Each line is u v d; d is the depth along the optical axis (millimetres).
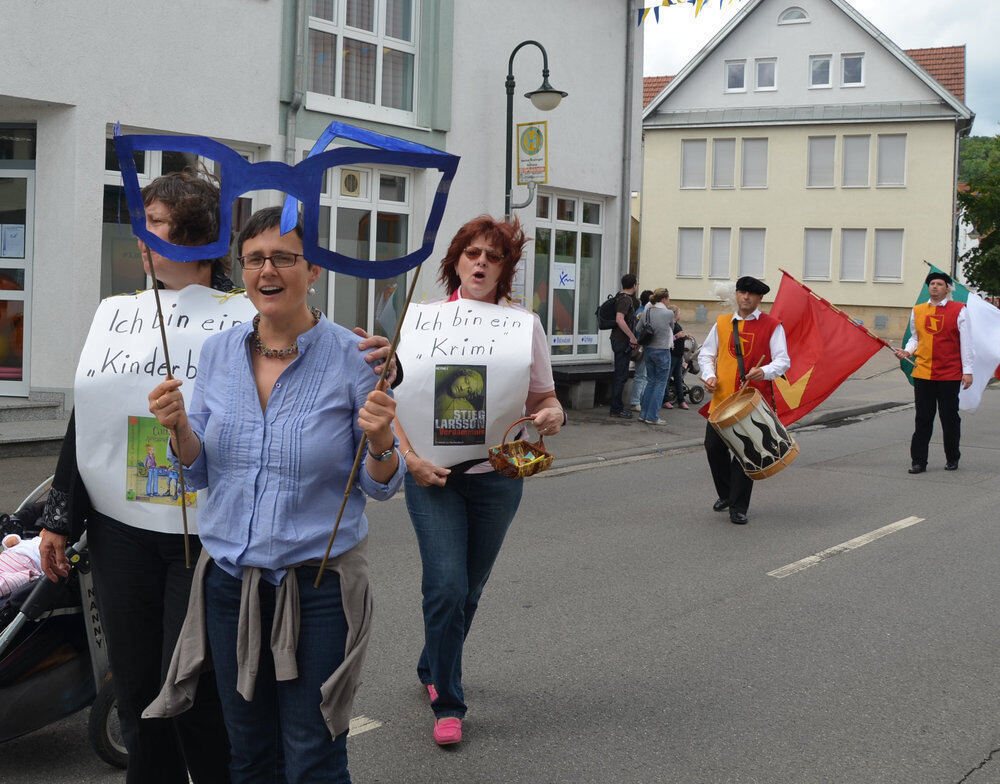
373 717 4176
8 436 9328
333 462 2529
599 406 15188
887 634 5289
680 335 15203
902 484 9836
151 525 2744
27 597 3477
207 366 2645
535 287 15156
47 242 10391
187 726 2805
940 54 38875
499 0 13977
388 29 12992
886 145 35125
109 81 10344
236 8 11219
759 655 4953
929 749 3938
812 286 36281
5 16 9641
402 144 2375
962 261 33469
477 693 4457
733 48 36438
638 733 4055
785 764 3793
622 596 5902
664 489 9398
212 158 2375
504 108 14164
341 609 2541
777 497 9109
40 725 3537
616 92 16062
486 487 3920
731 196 36781
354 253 12641
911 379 10641
